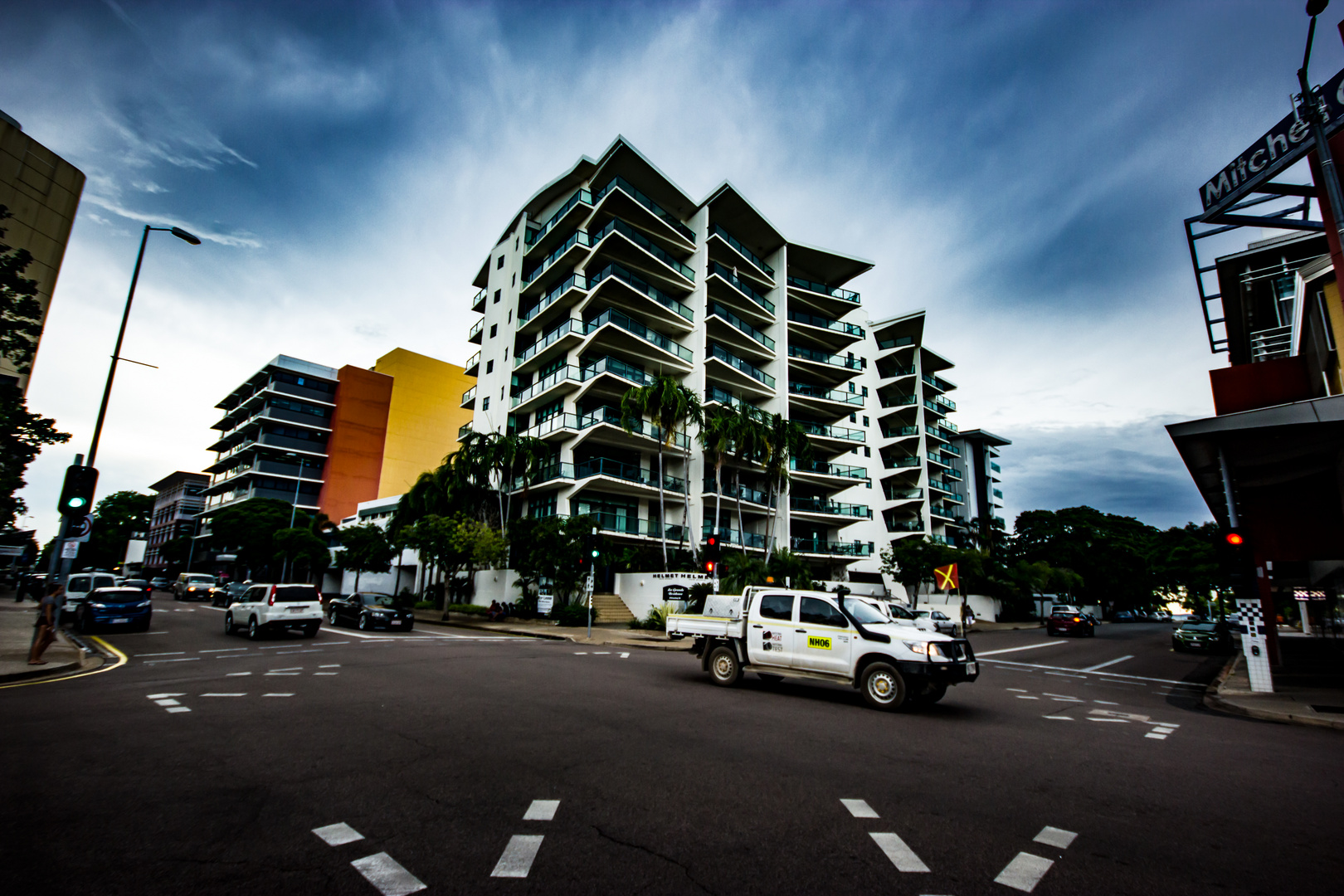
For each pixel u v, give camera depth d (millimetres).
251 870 3893
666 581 32500
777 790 5695
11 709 8516
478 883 3805
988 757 7176
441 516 35812
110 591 21484
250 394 72562
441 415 74250
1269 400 15805
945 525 65188
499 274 49500
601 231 40812
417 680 11609
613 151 40750
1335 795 6012
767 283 50000
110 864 3902
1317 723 10148
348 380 68938
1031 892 3893
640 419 34219
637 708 9492
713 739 7586
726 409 35875
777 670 11578
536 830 4629
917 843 4594
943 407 70125
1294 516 15688
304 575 53344
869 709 10172
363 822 4695
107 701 9164
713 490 42625
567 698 10156
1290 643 26219
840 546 49750
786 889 3822
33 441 16141
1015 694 12891
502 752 6684
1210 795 5953
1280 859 4480
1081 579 60219
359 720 8117
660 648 22094
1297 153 11875
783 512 46219
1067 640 32406
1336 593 20578
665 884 3842
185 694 9844
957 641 10477
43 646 12273
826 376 53312
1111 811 5414
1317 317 15250
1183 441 13680
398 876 3861
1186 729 9414
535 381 44312
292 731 7477
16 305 14203
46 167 30500
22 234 29375
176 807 4914
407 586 46875
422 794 5344
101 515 92500
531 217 47625
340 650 16766
